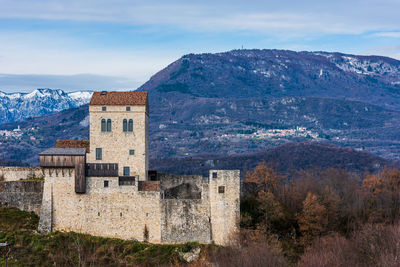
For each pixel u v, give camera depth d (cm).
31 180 15862
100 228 14662
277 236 15512
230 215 14900
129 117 15238
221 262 13838
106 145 15212
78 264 13788
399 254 14362
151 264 14062
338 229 17712
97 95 15488
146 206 14688
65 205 14625
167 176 16188
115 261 14050
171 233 14688
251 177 19462
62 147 15150
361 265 14400
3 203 15200
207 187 14900
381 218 18838
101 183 14662
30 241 14225
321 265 14088
